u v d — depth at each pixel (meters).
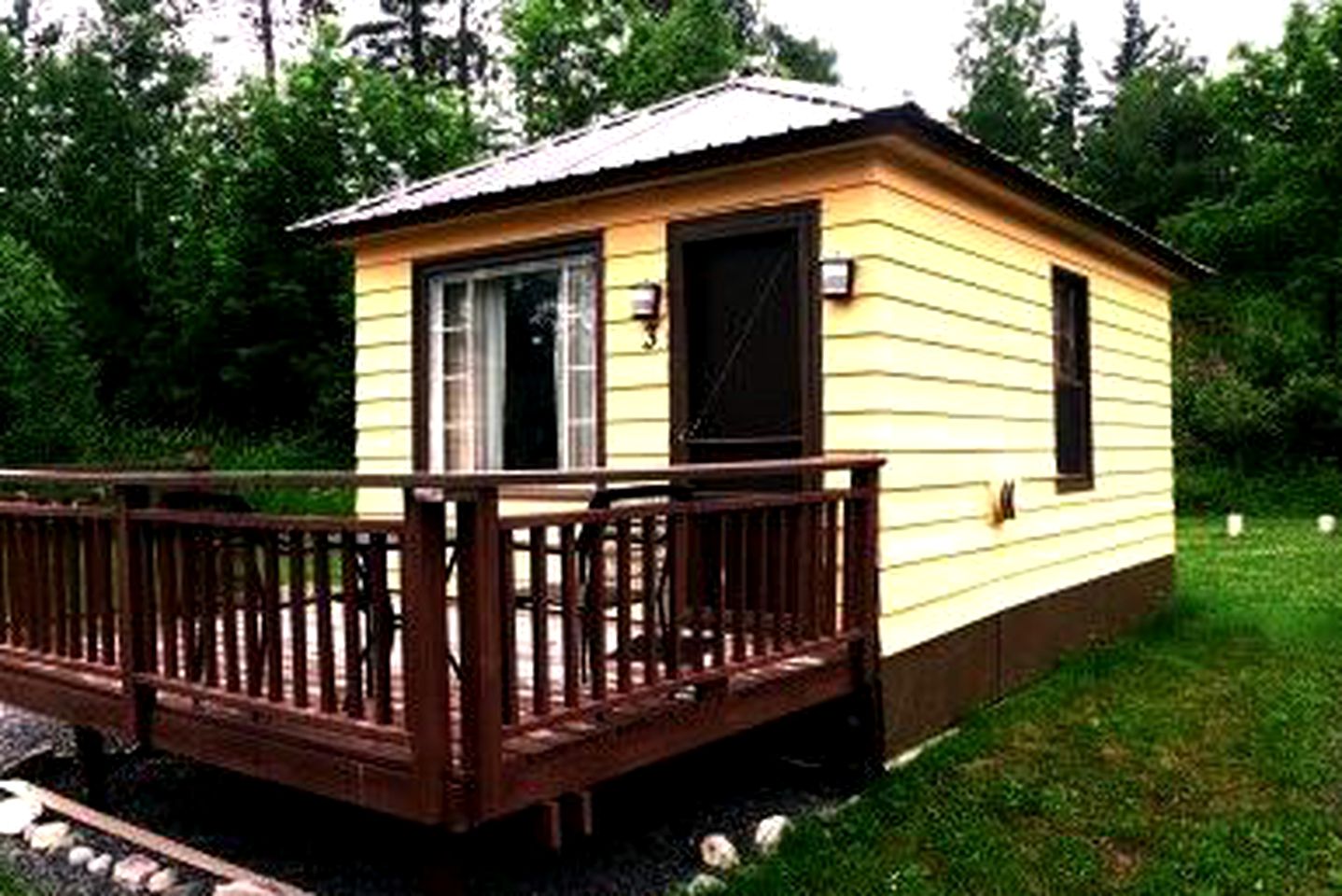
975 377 6.89
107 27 28.70
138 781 6.07
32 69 27.31
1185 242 26.34
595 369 6.91
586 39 26.67
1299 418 21.94
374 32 32.78
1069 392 8.62
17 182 25.56
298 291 20.89
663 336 6.59
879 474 5.81
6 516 5.52
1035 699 7.11
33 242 24.05
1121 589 9.44
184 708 4.62
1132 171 35.06
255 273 21.17
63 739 6.58
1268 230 24.55
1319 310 24.72
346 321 20.77
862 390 5.87
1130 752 6.33
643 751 4.40
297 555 4.07
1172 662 8.16
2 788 5.72
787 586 5.20
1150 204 33.97
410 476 3.61
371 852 5.10
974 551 6.90
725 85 8.13
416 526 3.67
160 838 5.06
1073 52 48.03
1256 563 13.61
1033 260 7.74
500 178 7.46
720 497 5.14
